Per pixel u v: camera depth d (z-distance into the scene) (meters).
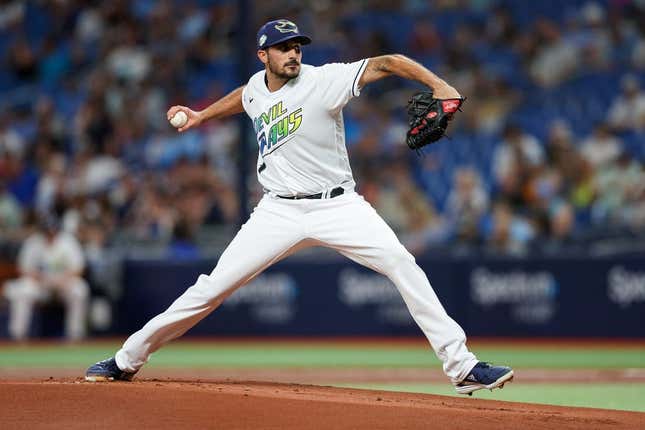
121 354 23.80
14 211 67.75
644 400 27.44
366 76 22.28
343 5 80.44
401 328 56.72
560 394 29.06
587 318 53.94
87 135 73.56
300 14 79.50
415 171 67.38
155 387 20.91
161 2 82.62
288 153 22.91
